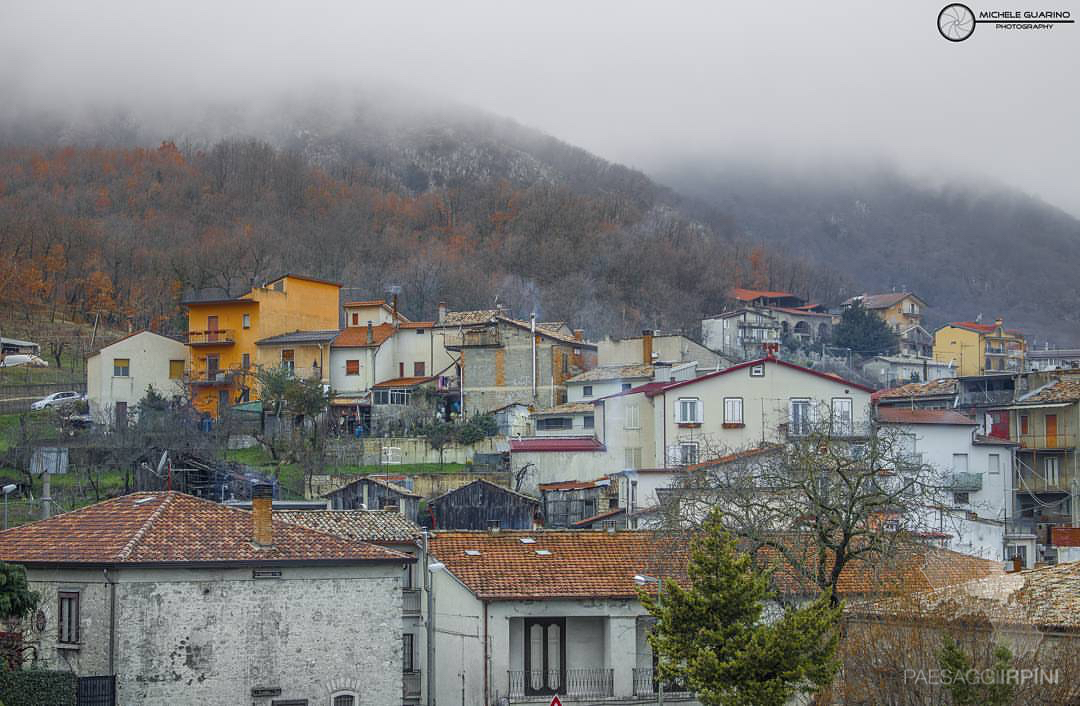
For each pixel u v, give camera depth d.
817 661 37.59
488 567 54.66
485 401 116.06
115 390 124.56
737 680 37.09
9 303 178.50
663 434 87.12
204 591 46.28
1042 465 92.81
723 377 88.06
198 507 49.78
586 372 111.88
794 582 51.47
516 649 53.53
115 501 50.81
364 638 48.12
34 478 87.62
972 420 86.62
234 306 128.75
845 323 178.12
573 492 86.06
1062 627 33.25
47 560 46.50
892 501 48.41
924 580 50.62
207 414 116.88
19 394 126.50
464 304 180.75
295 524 50.12
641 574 54.62
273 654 46.84
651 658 53.69
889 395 103.25
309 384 110.38
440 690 54.47
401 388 118.50
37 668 45.97
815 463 49.34
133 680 45.16
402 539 56.19
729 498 51.59
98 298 181.12
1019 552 67.75
